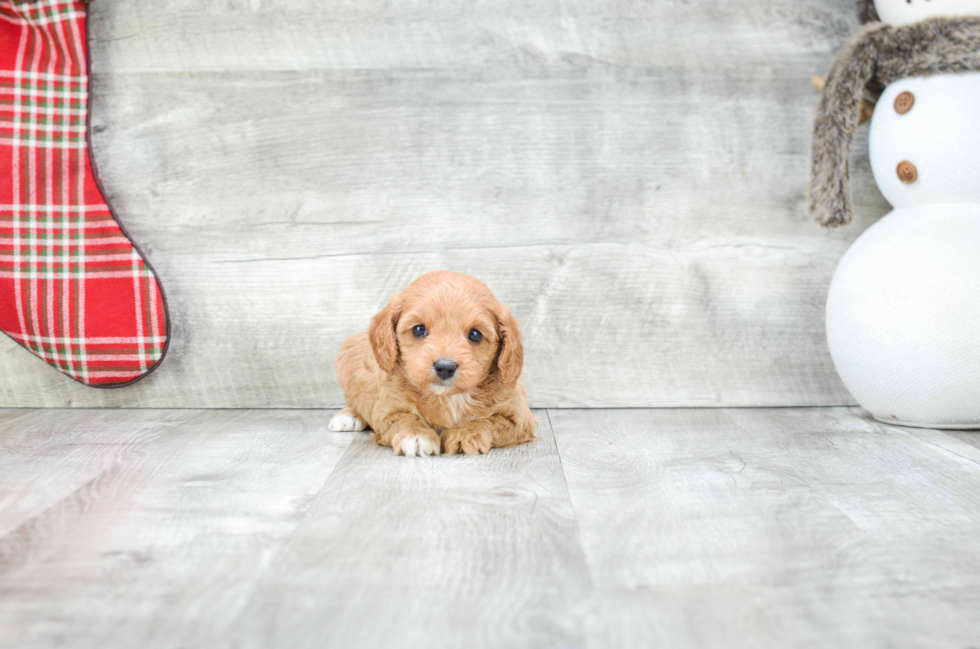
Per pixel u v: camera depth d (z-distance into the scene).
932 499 1.53
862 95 2.29
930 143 2.09
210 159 2.47
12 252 2.29
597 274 2.52
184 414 2.39
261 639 0.94
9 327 2.31
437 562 1.19
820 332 2.56
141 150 2.46
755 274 2.55
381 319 1.92
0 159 2.28
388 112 2.47
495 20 2.47
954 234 2.08
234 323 2.49
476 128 2.49
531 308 2.51
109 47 2.43
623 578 1.13
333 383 2.51
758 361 2.55
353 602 1.04
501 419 1.97
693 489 1.58
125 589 1.08
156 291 2.36
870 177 2.55
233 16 2.44
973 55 2.03
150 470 1.71
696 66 2.51
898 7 2.18
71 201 2.32
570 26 2.48
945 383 2.06
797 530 1.35
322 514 1.41
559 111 2.50
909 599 1.08
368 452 1.90
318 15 2.45
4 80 2.29
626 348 2.53
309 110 2.46
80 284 2.33
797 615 1.02
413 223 2.49
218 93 2.46
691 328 2.54
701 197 2.53
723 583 1.12
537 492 1.55
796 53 2.52
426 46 2.47
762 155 2.54
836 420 2.34
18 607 1.03
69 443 1.97
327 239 2.48
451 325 1.84
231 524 1.35
